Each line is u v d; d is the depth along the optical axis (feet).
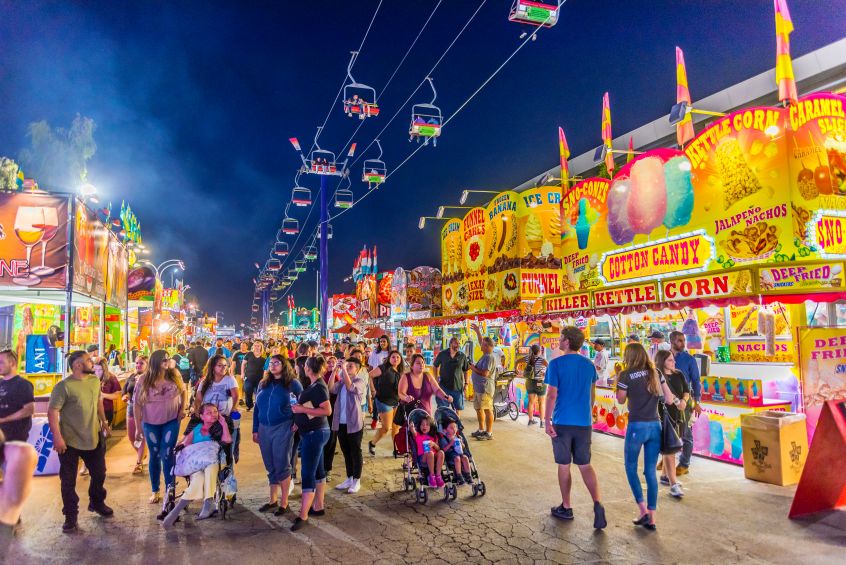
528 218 53.47
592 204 45.62
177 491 22.63
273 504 19.93
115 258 43.50
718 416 26.37
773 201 29.17
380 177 71.87
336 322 131.54
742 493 21.15
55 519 18.93
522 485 22.90
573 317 39.63
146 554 15.74
